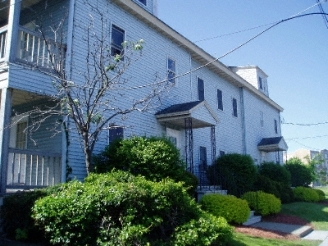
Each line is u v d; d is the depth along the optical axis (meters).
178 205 7.65
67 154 10.15
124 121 12.50
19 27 9.24
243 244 8.73
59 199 6.87
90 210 6.63
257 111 26.69
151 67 14.44
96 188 7.06
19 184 8.79
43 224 7.09
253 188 17.27
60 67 9.09
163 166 10.18
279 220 14.09
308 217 15.85
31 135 10.83
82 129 8.63
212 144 17.17
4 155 8.41
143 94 13.61
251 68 28.08
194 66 18.30
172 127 15.47
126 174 8.38
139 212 6.94
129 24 13.62
